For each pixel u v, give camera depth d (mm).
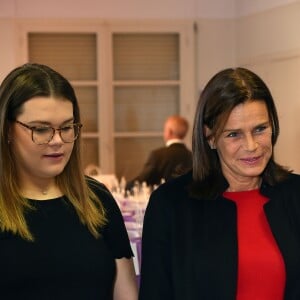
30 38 5473
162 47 5637
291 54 4562
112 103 5594
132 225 2617
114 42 5582
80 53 5535
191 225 1571
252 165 1525
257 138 1503
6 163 1354
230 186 1626
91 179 1581
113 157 5637
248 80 1494
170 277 1578
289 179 1642
